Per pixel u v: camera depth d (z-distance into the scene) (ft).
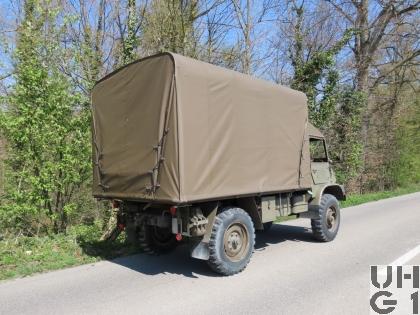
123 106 23.17
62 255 24.98
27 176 28.14
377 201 60.08
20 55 30.45
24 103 28.09
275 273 22.25
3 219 28.30
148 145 21.36
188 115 20.38
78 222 33.96
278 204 26.76
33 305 17.71
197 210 21.20
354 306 17.37
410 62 90.12
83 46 36.09
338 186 31.30
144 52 47.09
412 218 41.68
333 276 21.59
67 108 29.71
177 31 47.42
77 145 29.81
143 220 23.39
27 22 31.81
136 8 44.37
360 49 81.97
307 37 67.26
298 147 27.53
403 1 80.64
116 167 23.47
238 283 20.57
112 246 27.55
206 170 20.94
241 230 22.74
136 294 19.01
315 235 29.91
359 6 80.84
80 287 19.99
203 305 17.58
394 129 83.61
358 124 67.26
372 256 25.68
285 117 26.50
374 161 76.69
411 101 94.27
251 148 23.72
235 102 22.84
